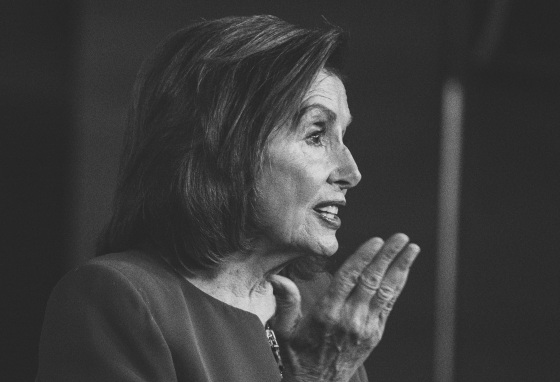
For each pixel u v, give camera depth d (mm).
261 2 5812
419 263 6438
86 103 5520
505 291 6773
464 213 6684
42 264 5555
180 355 2543
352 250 6215
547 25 6566
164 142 2725
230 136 2680
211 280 2768
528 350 7031
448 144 6605
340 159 2787
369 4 6242
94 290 2525
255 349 2693
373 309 2701
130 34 5566
